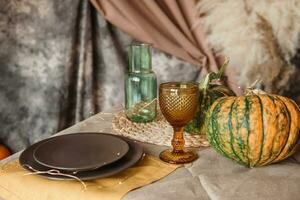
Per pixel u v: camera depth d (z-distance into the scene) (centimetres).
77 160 93
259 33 150
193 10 153
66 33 156
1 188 93
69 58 159
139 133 119
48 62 160
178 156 101
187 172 95
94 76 166
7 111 165
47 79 162
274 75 153
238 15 150
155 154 105
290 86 154
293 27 149
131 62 136
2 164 100
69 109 167
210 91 114
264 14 149
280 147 93
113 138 106
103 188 87
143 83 129
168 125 125
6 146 169
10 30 155
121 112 139
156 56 161
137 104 129
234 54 153
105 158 94
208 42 154
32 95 164
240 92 152
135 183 89
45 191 89
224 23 151
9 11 153
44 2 153
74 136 107
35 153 96
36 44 158
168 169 96
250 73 154
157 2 155
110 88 167
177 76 162
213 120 98
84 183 89
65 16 154
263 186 88
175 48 155
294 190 87
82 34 158
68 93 164
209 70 155
